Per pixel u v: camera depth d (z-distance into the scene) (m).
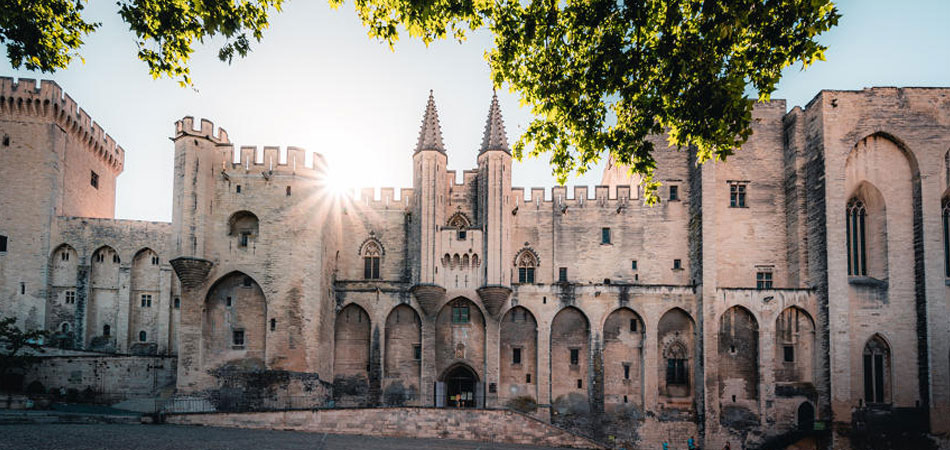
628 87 17.09
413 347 50.47
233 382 44.56
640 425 48.62
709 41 15.34
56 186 55.41
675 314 50.28
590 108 18.28
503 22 17.95
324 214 48.25
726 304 48.34
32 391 47.34
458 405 50.59
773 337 47.78
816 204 48.25
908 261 47.34
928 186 47.12
